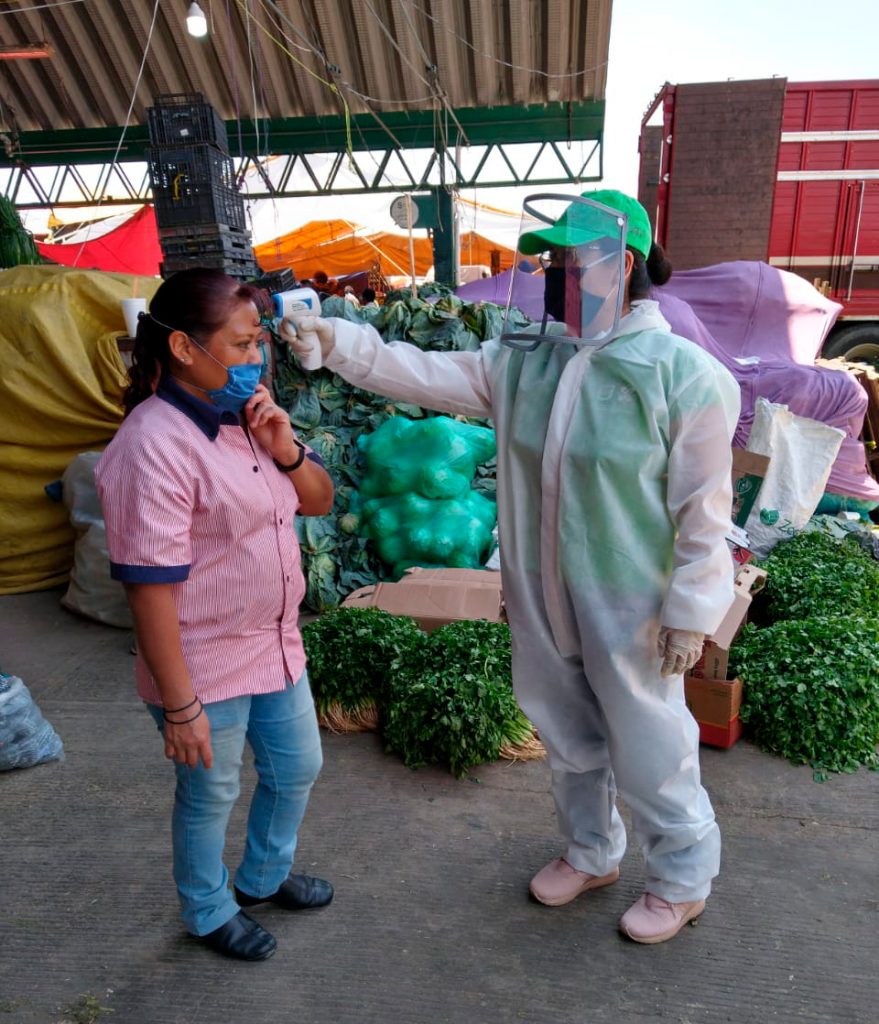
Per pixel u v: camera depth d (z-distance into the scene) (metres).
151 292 4.92
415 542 4.19
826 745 2.84
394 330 4.74
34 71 11.75
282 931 2.11
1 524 4.61
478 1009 1.87
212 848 1.88
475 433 4.46
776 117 7.42
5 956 2.05
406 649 3.07
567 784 2.11
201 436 1.55
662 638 1.72
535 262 1.90
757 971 1.97
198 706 1.61
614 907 2.19
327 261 17.53
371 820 2.58
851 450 5.36
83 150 13.18
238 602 1.65
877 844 2.42
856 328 8.06
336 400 4.63
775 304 6.43
